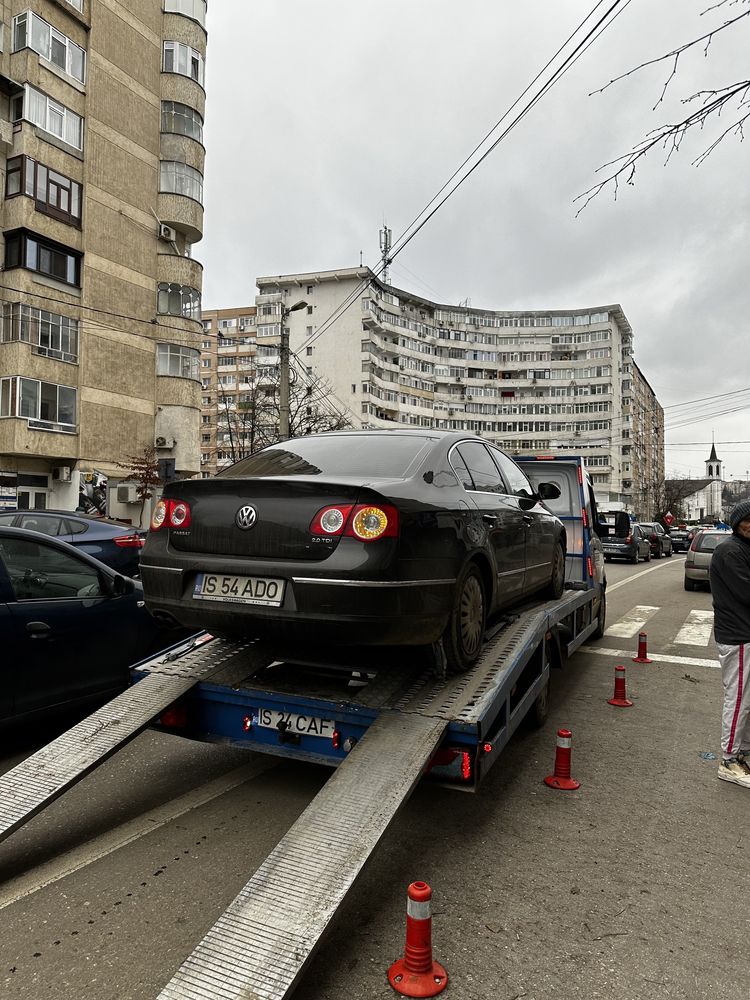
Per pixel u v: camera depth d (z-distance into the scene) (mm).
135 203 29609
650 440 121875
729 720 4496
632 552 26828
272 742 3734
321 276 72562
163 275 30797
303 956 2209
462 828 3682
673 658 8406
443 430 4723
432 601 3510
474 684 3750
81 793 4039
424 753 3068
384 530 3289
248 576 3459
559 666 5820
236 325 83250
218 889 2977
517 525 5105
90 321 27469
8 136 24828
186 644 4633
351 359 71750
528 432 87500
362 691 3650
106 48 28266
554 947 2633
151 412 30328
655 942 2686
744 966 2551
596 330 87312
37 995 2305
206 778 4277
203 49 32469
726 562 4531
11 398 24594
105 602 5027
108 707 3766
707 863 3355
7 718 4340
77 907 2834
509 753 4895
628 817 3873
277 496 3500
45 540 4785
